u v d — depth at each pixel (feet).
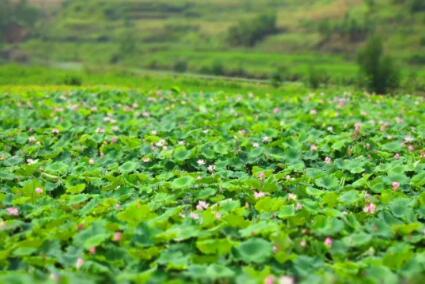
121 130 60.13
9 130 60.95
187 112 71.36
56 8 618.03
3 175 43.04
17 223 32.73
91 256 28.17
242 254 27.89
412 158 48.32
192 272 26.25
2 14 533.14
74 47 480.64
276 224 31.32
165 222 31.86
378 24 375.45
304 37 404.98
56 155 51.37
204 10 565.94
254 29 429.79
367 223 32.53
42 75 195.83
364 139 55.52
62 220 33.01
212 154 48.37
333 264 28.60
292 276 26.94
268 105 77.97
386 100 88.94
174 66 350.43
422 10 380.99
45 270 28.37
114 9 561.84
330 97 91.04
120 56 428.56
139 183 41.75
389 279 24.72
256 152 49.29
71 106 74.13
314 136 56.18
